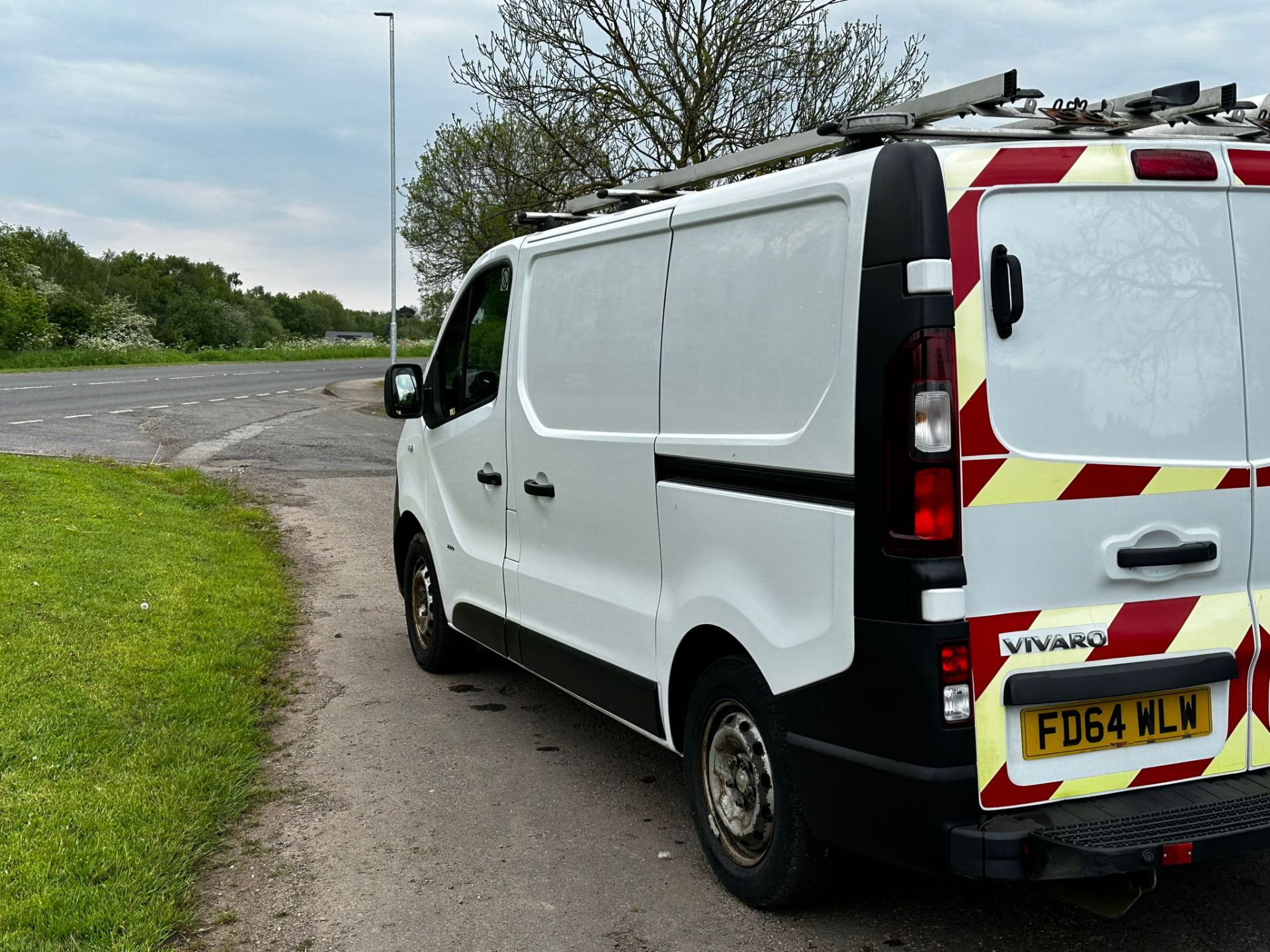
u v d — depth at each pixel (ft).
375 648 22.18
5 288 144.05
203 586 25.46
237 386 99.40
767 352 10.69
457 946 10.69
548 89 47.93
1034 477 9.35
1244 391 10.14
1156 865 8.91
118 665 18.95
